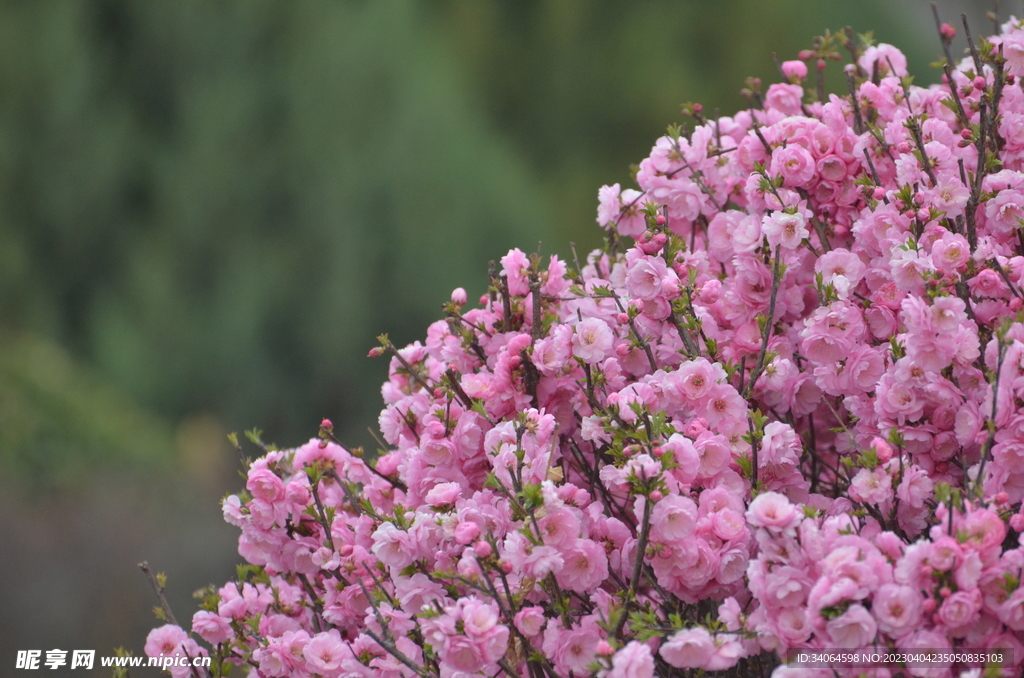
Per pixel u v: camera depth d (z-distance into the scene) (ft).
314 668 8.61
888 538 8.21
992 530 8.13
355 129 29.84
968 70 9.00
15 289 28.96
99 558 18.79
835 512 8.56
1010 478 8.37
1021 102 8.91
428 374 9.05
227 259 29.81
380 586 8.60
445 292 29.32
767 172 8.89
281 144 30.12
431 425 8.68
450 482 8.63
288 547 8.83
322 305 29.04
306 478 8.91
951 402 8.41
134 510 20.30
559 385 8.77
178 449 24.70
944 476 8.49
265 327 29.17
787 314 8.85
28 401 21.47
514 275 8.88
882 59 9.23
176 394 28.96
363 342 29.12
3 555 17.98
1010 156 8.84
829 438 9.02
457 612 8.26
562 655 8.35
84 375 26.58
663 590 8.50
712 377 8.55
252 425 29.07
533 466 8.49
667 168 9.04
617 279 8.87
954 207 8.67
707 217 9.12
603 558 8.39
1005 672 8.08
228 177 29.91
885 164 8.91
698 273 8.90
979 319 8.55
